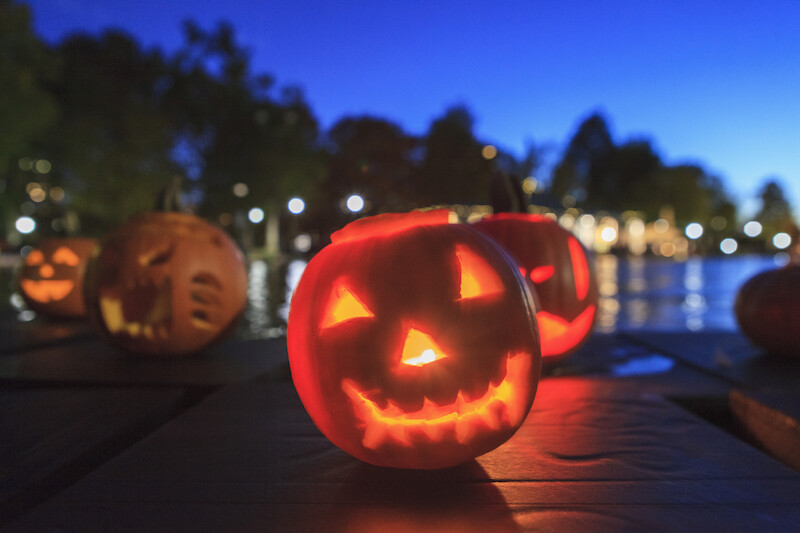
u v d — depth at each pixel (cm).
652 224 7181
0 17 2044
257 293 1474
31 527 199
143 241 480
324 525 203
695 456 268
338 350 239
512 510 214
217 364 478
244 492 229
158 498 223
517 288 258
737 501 220
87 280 487
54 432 294
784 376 440
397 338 233
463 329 236
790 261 554
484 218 488
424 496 226
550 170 6281
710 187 8619
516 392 250
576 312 451
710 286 1972
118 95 3188
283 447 281
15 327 681
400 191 5025
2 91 2042
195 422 321
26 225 3106
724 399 385
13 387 418
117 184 3111
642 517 208
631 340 624
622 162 7031
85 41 3412
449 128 5041
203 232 509
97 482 237
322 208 4675
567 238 465
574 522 204
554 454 271
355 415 240
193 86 3812
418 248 246
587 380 433
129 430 308
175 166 3562
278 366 471
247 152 3862
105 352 527
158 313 473
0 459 256
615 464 259
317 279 256
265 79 4047
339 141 5312
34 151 2945
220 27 3850
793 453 302
